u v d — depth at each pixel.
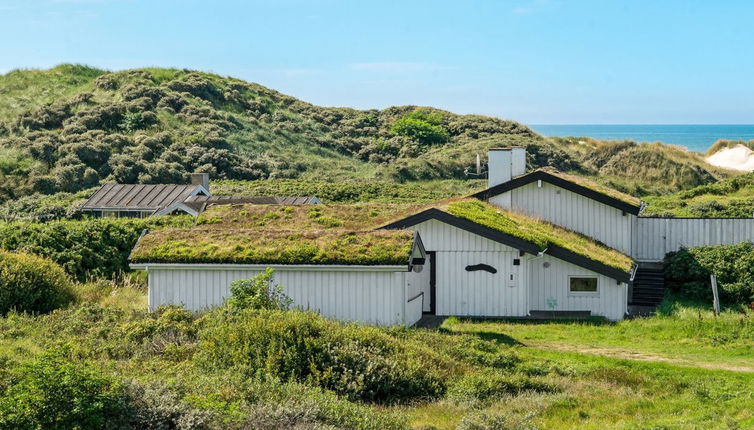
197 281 22.83
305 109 95.81
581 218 29.55
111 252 29.45
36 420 10.76
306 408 12.76
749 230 31.50
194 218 33.56
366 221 28.56
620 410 14.75
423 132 88.50
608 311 25.89
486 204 28.92
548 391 16.27
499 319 24.88
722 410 14.60
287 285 22.44
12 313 21.00
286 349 15.95
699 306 26.62
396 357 16.67
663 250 32.25
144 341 17.75
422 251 23.84
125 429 11.29
